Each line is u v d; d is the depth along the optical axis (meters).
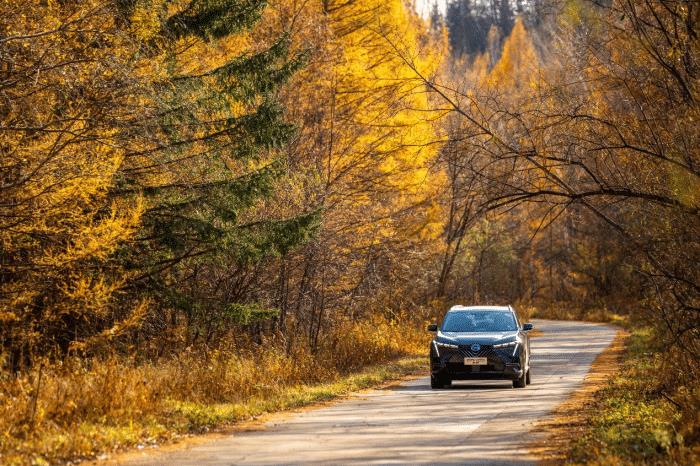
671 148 28.17
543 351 73.38
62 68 33.16
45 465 21.61
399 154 57.97
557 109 29.58
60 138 33.34
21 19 32.59
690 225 28.28
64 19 34.00
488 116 30.81
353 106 60.12
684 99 28.20
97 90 35.38
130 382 30.50
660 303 30.58
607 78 29.59
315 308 59.72
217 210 44.38
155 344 47.00
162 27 41.12
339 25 63.75
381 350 61.81
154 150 41.72
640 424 27.16
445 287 90.12
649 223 30.58
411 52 34.88
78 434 24.81
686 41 27.30
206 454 23.48
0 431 24.56
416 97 50.56
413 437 26.73
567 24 29.11
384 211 62.75
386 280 69.62
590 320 143.00
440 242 76.56
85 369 31.67
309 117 59.12
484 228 103.44
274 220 45.88
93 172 32.94
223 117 45.84
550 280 167.00
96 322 40.69
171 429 27.75
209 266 50.94
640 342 73.25
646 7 28.17
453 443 25.42
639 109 29.53
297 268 56.09
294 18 57.59
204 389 36.16
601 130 29.69
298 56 48.41
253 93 46.47
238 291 53.84
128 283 42.81
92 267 39.81
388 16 64.19
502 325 46.53
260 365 44.06
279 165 45.41
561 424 29.39
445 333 45.66
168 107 40.59
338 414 33.50
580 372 53.41
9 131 32.88
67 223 36.00
